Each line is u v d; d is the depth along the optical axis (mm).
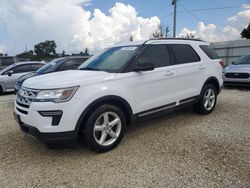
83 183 3111
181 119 5629
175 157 3711
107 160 3697
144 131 4891
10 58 16938
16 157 3891
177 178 3143
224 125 5141
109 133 4008
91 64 4832
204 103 5879
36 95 3582
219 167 3377
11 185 3121
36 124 3508
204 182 3035
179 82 5094
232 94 8758
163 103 4797
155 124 5305
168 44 5098
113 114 4023
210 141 4285
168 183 3043
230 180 3061
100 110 3814
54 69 8469
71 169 3467
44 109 3459
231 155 3721
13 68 11742
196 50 5727
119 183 3082
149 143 4281
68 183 3121
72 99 3557
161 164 3510
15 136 4824
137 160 3658
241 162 3500
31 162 3713
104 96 3834
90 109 3779
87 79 3789
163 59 4887
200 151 3891
